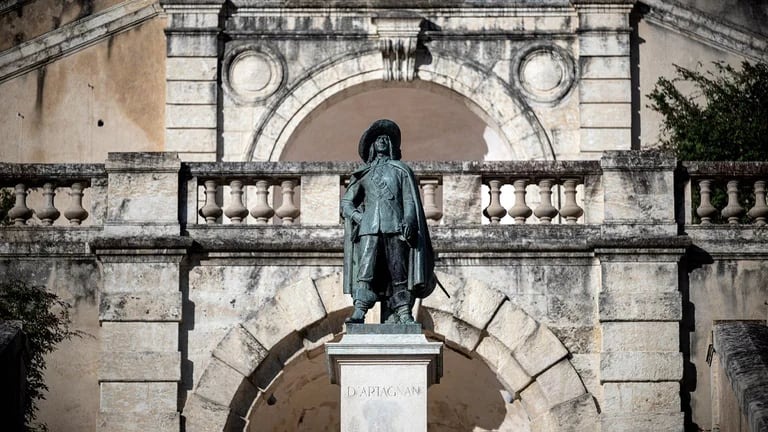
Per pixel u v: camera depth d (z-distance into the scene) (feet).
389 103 119.03
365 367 69.15
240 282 84.89
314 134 120.37
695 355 84.69
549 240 84.84
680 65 108.88
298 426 93.35
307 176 86.28
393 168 70.33
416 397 69.10
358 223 69.97
